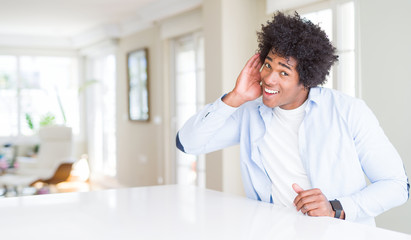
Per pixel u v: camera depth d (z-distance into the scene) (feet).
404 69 8.42
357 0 9.25
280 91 4.05
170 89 16.75
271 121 4.49
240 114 4.78
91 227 3.17
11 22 19.99
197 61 14.94
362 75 9.16
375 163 3.85
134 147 19.57
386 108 8.76
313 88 4.20
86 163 24.27
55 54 24.63
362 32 9.14
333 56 4.12
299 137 4.17
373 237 2.84
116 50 21.04
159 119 17.30
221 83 12.03
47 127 20.43
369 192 3.70
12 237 2.92
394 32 8.57
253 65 4.33
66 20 19.56
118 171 21.24
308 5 10.98
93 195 4.46
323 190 4.05
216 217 3.45
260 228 3.10
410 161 8.38
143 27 18.31
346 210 3.59
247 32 12.51
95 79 24.63
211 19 12.41
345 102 4.08
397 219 8.57
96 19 19.33
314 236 2.87
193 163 15.70
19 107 24.13
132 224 3.24
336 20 10.17
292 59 3.92
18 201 4.15
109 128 22.77
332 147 4.02
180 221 3.33
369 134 3.92
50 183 18.37
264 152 4.52
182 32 15.42
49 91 24.71
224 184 12.08
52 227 3.17
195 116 4.67
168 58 16.76
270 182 4.53
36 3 16.20
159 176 17.37
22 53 23.98
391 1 8.61
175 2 14.89
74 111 25.29
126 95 20.27
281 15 4.12
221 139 4.85
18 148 22.47
